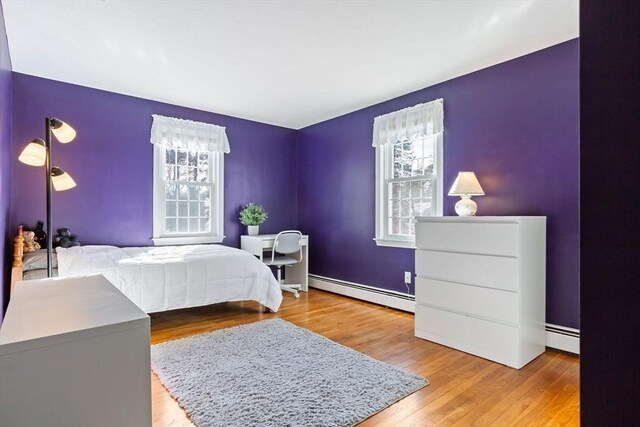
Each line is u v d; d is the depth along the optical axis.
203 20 2.40
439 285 2.83
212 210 4.65
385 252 4.06
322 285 4.89
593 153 0.71
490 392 2.03
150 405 0.91
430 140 3.64
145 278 2.98
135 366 0.89
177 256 3.32
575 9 2.25
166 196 4.27
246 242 4.66
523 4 2.20
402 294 3.83
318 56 2.95
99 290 1.32
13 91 3.32
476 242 2.62
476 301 2.60
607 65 0.69
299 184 5.41
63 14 2.33
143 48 2.83
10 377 0.75
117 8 2.27
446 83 3.46
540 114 2.79
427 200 3.67
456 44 2.72
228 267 3.39
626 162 0.67
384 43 2.71
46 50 2.86
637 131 0.66
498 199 3.04
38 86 3.45
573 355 2.60
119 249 3.50
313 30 2.53
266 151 5.13
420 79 3.42
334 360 2.42
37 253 3.04
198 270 3.22
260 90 3.76
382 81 3.48
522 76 2.90
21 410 0.77
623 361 0.67
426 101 3.64
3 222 2.60
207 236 4.55
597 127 0.70
